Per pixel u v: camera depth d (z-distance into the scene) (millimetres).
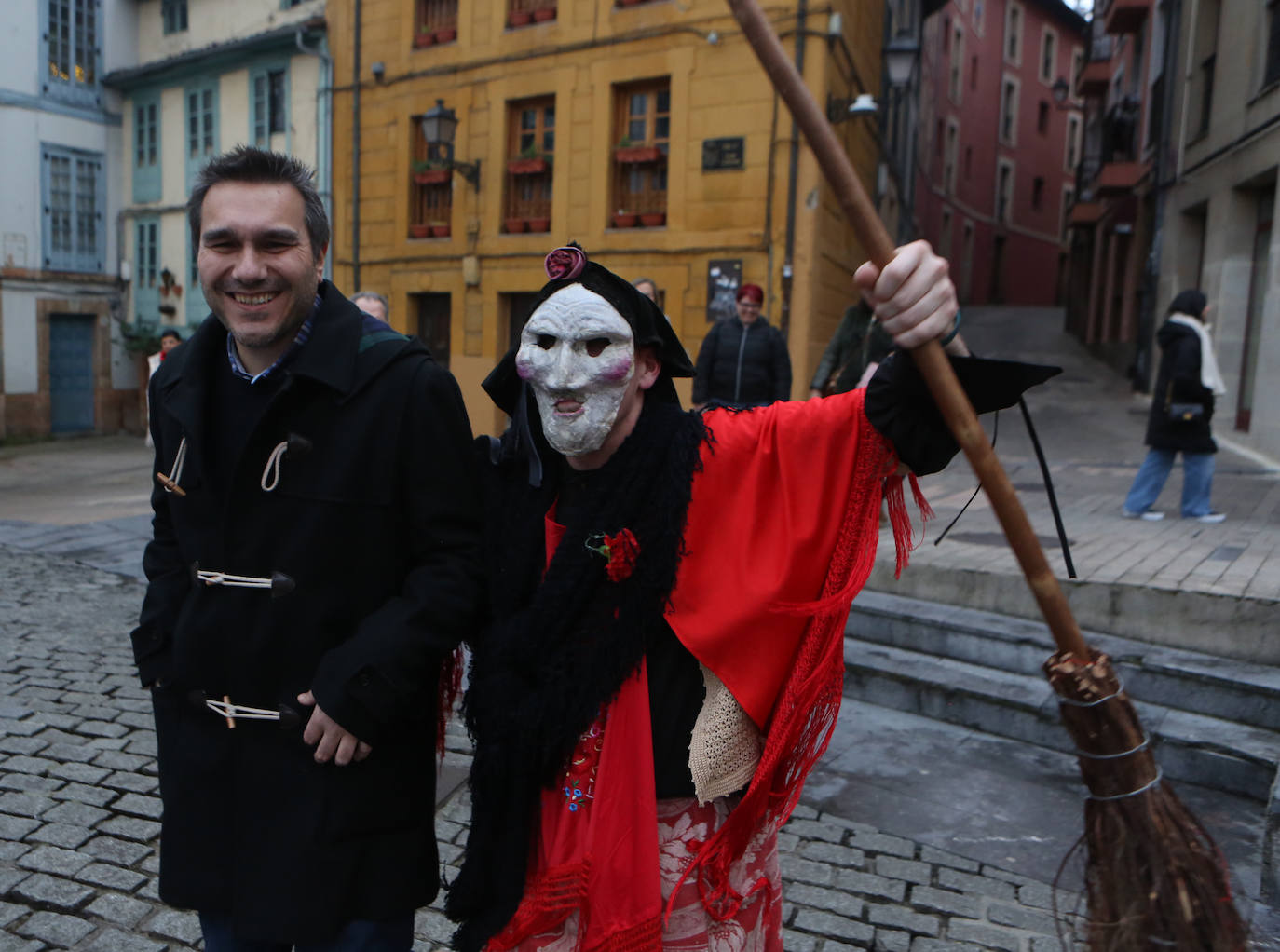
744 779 1479
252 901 1519
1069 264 23375
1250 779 3330
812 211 10453
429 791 1656
